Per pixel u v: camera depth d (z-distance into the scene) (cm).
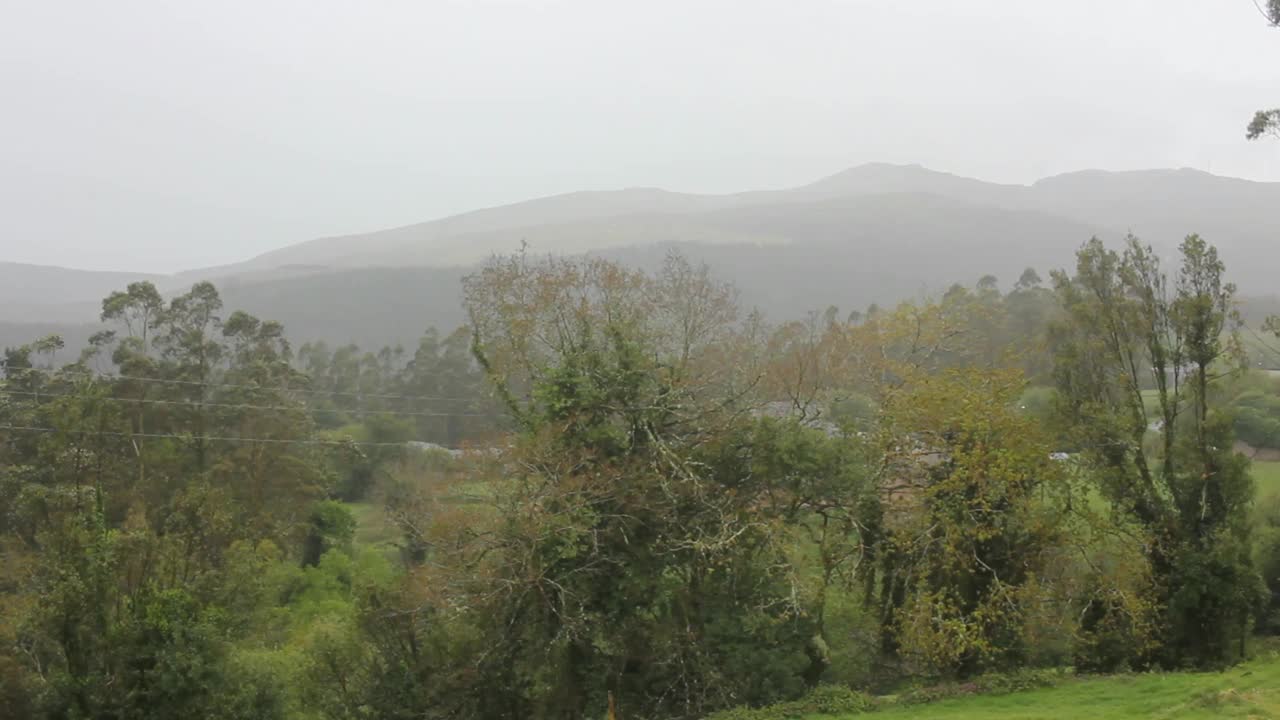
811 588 2612
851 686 2669
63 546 2186
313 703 2562
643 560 2588
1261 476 3653
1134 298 2836
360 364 7606
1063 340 2944
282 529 4925
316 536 5156
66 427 4169
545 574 2498
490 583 2459
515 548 2491
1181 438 2759
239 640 2447
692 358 2947
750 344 3094
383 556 4653
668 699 2548
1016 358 2811
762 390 2948
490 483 2638
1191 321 2744
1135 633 2495
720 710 2420
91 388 4406
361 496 6294
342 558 4459
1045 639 2603
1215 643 2616
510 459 2591
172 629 2075
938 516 2525
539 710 2527
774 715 2292
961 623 2386
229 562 2505
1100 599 2550
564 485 2483
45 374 4941
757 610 2591
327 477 5528
